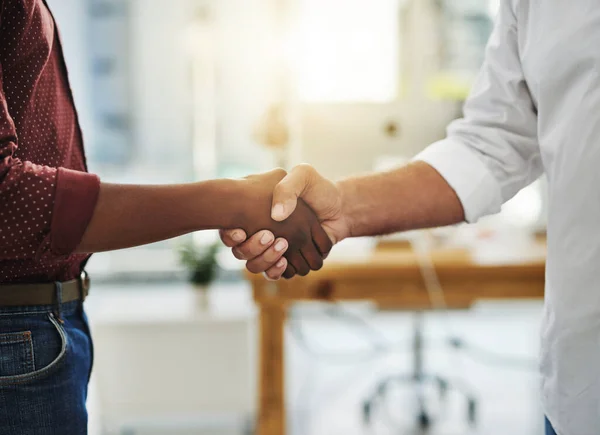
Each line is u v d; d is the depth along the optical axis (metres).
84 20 4.43
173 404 2.84
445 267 2.24
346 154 2.79
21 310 0.98
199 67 4.36
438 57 3.82
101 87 4.48
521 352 3.93
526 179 1.29
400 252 2.45
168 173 4.55
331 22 3.18
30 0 0.96
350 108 2.79
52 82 1.04
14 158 0.90
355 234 1.32
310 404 3.29
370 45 3.19
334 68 3.19
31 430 0.96
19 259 0.97
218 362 2.84
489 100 1.27
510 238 2.71
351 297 2.27
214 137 4.45
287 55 3.18
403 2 3.78
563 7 1.05
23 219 0.88
